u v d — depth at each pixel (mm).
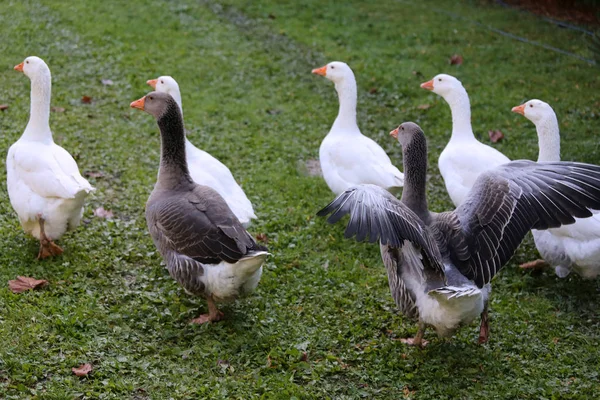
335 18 8289
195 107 6652
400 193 5727
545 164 4340
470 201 4398
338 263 5180
